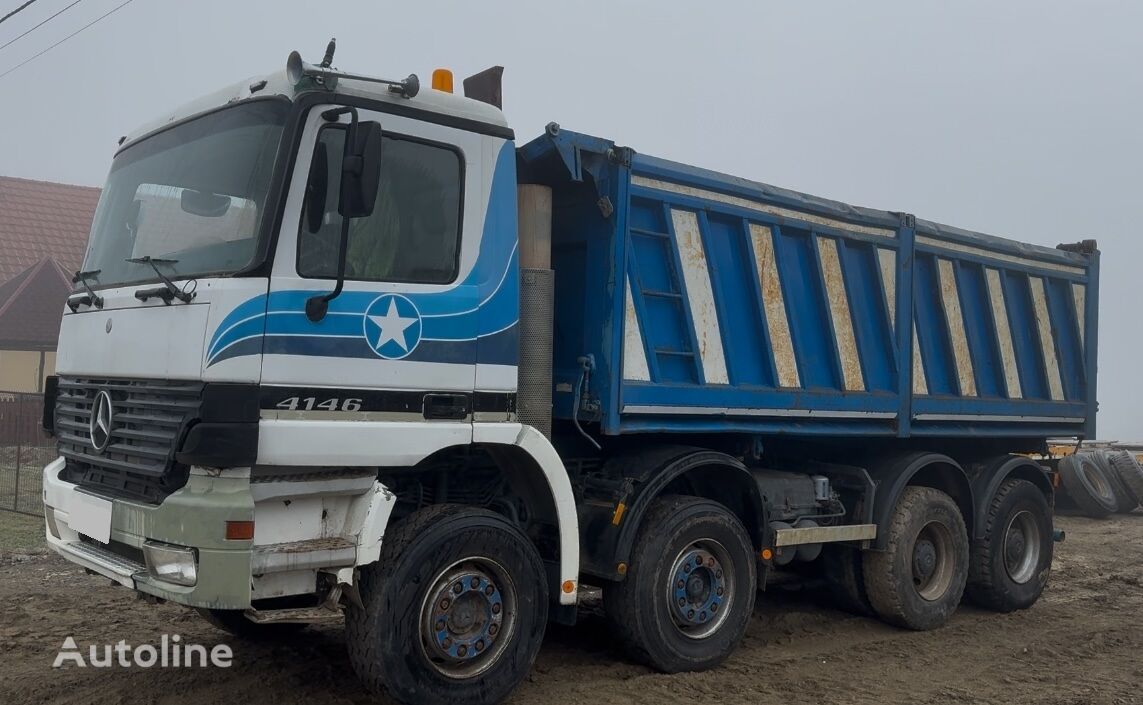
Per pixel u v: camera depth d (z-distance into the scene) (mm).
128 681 5797
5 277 25391
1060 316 10078
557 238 6457
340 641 6727
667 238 6504
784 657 7070
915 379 8367
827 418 7637
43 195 28875
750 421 7098
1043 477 9523
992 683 6645
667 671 6340
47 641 6625
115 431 5172
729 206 6906
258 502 4762
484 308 5477
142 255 5422
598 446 6301
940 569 8461
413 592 5125
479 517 5406
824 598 9164
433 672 5184
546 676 6242
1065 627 8477
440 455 5688
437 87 5746
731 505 7070
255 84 5219
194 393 4625
